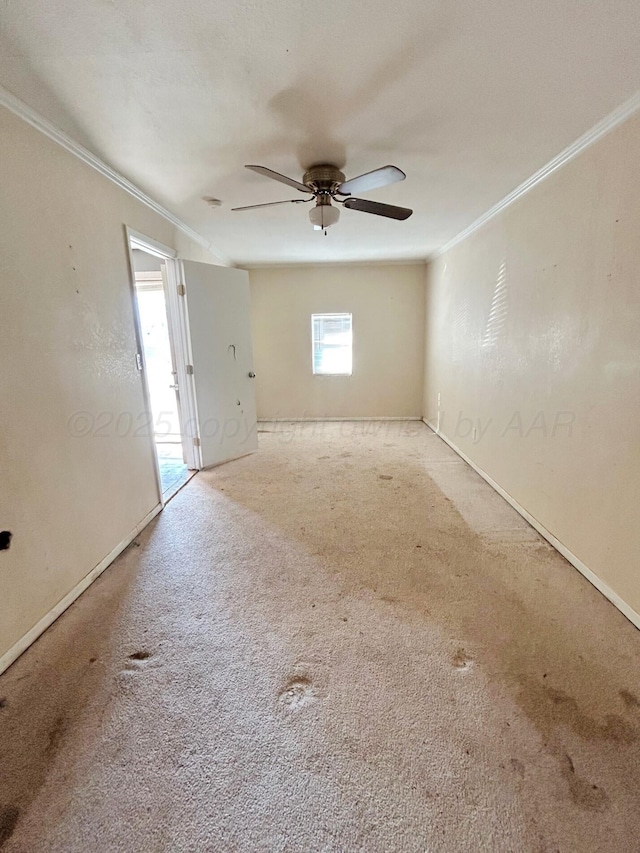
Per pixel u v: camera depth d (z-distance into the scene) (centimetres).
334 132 194
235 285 398
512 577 213
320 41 133
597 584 202
